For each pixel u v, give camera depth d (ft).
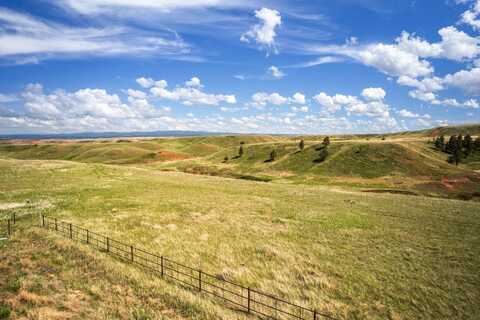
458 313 52.80
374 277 66.18
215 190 183.42
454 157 344.49
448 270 70.08
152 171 275.18
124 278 56.39
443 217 121.49
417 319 50.88
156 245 83.15
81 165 252.21
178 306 47.85
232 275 65.87
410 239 92.79
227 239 90.89
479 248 84.94
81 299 47.11
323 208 136.36
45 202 131.34
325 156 329.31
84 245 75.31
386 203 152.35
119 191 164.86
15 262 60.80
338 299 57.21
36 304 43.93
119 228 98.27
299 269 69.67
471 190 227.61
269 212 126.93
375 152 320.29
